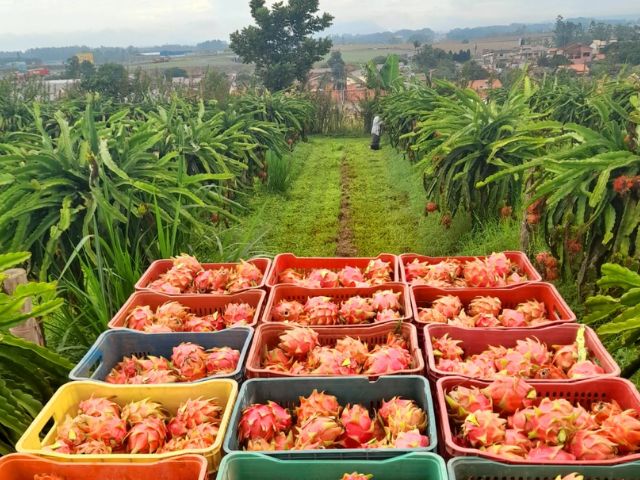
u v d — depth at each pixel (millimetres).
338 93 22266
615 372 1943
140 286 2879
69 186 3986
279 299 2697
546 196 4062
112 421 1809
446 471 1516
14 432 2248
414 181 8758
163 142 6484
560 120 10453
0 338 2139
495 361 2094
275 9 23297
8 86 13125
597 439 1589
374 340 2354
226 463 1588
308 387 1961
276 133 10297
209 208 4664
